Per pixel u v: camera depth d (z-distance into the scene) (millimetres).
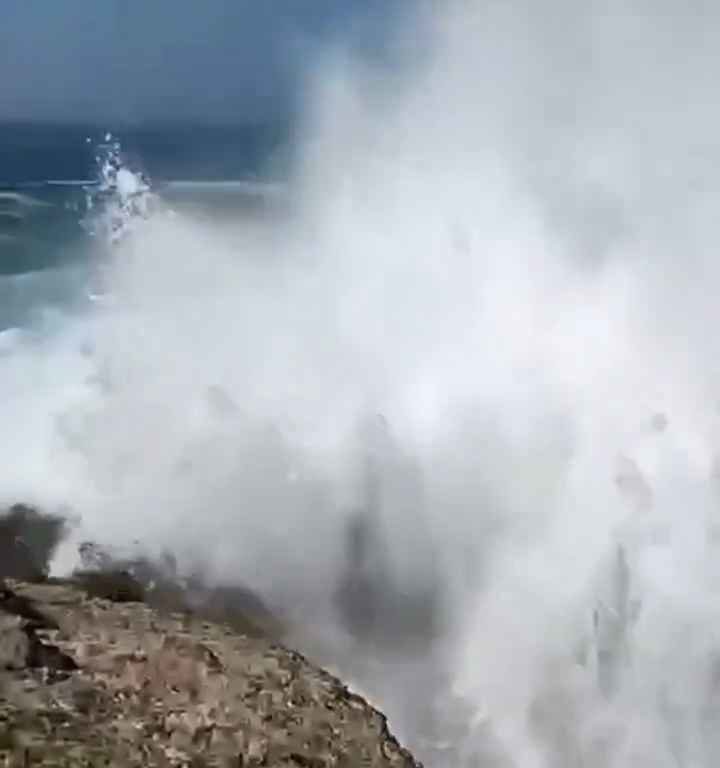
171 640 9539
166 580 12383
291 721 8727
